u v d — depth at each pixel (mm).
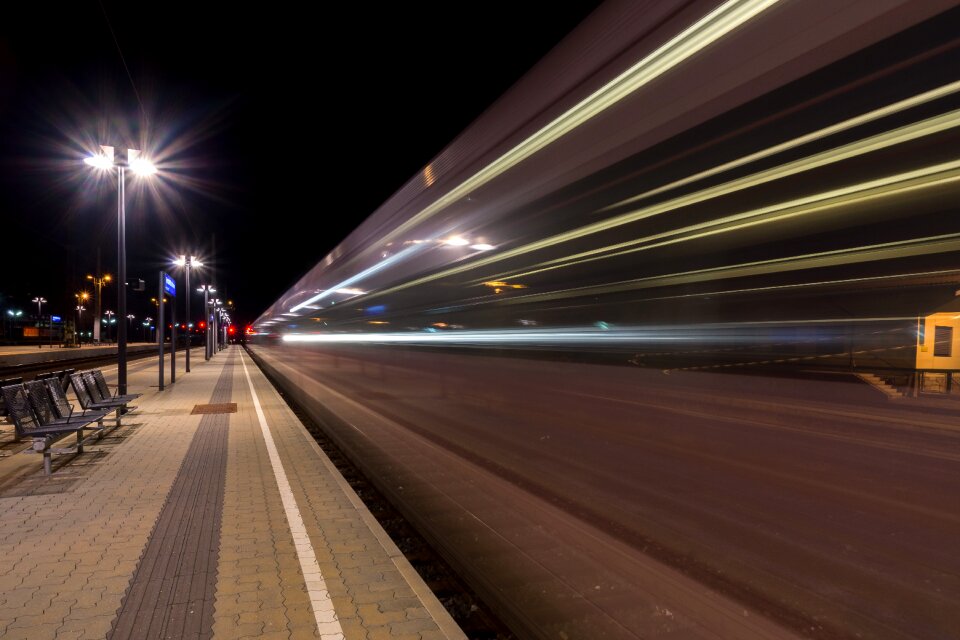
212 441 8453
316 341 12352
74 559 3895
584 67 4008
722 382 3135
